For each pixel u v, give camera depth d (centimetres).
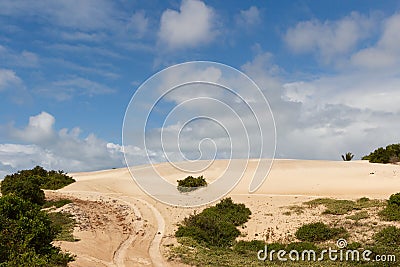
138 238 2230
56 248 1625
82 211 2827
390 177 4047
